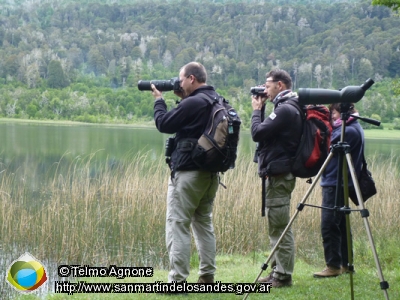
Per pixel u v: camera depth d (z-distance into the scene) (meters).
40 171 15.90
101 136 38.34
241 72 99.06
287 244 4.45
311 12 140.88
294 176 4.36
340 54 99.50
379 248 6.33
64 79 93.06
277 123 4.20
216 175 4.34
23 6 170.12
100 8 162.38
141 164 10.30
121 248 7.30
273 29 130.88
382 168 10.63
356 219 8.87
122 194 8.93
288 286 4.53
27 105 74.06
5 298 5.58
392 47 99.69
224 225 7.88
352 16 129.00
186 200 4.18
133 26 144.62
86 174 10.64
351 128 4.62
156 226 7.92
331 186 4.74
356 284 4.64
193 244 7.27
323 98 3.54
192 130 4.15
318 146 4.28
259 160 4.43
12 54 101.38
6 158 20.52
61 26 152.88
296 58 104.12
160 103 4.29
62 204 8.59
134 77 99.62
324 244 4.93
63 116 72.31
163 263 7.14
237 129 4.14
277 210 4.36
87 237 7.53
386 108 57.28
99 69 109.56
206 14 157.25
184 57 111.50
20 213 8.52
